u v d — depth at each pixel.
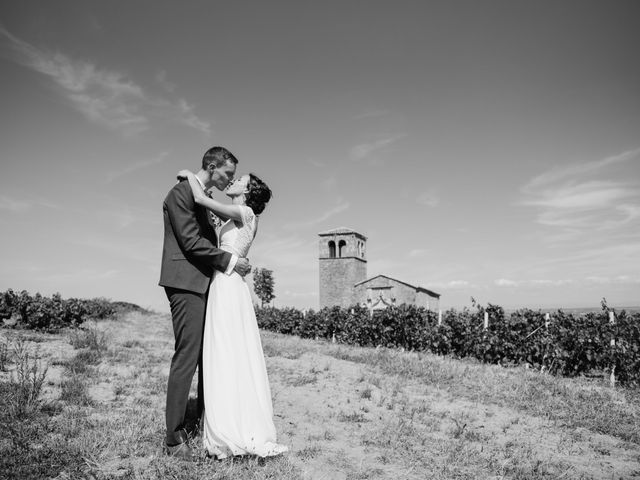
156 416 4.55
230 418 3.53
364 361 10.26
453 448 4.46
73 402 4.82
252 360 3.80
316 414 5.48
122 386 5.81
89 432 3.86
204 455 3.48
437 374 8.84
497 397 7.29
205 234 3.88
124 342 10.16
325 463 3.76
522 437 5.25
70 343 9.02
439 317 15.30
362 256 55.69
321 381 7.43
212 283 3.82
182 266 3.64
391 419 5.50
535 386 8.48
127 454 3.47
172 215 3.62
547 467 4.20
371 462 3.91
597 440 5.39
